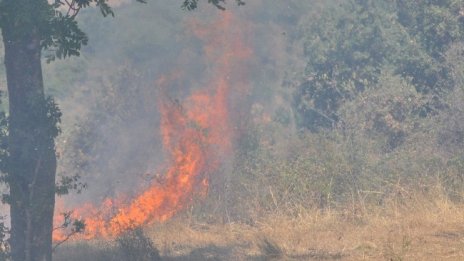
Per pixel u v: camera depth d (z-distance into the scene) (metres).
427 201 59.09
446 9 101.06
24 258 41.28
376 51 108.88
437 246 46.59
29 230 40.31
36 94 41.47
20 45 41.19
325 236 54.31
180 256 49.88
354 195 64.62
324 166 67.88
